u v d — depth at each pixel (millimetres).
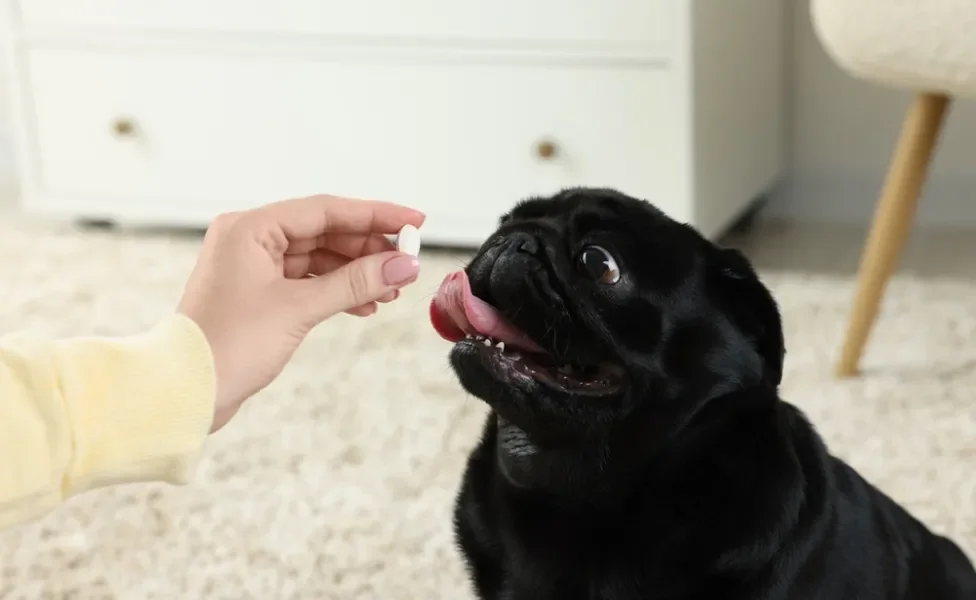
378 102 1895
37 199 2088
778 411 1091
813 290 1753
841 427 1452
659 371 1059
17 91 2043
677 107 1746
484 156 1871
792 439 1108
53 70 2020
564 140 1826
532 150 1845
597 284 1054
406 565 1297
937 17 1398
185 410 885
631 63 1762
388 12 1852
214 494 1388
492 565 1124
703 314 1072
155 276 1876
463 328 1067
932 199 1995
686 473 1075
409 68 1868
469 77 1844
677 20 1716
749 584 1067
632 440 1065
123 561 1306
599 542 1084
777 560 1069
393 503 1371
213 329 924
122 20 1966
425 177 1906
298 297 946
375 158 1921
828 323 1658
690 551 1073
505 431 1104
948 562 1189
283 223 1006
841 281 1784
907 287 1750
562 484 1078
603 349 1050
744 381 1080
